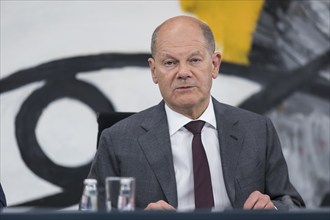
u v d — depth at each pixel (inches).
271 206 245.6
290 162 413.1
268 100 413.4
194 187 265.9
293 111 413.4
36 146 411.5
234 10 416.2
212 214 166.1
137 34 414.9
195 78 270.2
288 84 414.6
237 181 271.1
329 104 412.8
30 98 412.2
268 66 414.6
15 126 410.6
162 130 278.1
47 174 411.5
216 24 416.5
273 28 415.8
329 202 410.6
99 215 166.6
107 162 279.3
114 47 414.0
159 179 268.2
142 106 413.4
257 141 282.8
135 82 413.4
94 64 414.0
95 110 413.4
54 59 413.1
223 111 287.0
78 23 414.0
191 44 268.4
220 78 414.0
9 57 411.8
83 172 412.8
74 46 413.4
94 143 413.7
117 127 286.0
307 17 415.2
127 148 277.9
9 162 410.3
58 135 413.1
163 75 271.6
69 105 413.7
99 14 414.9
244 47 415.8
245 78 414.3
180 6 417.1
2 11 413.1
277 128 413.7
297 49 414.9
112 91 413.7
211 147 277.0
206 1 416.8
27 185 410.3
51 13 414.0
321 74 414.6
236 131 282.4
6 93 410.6
